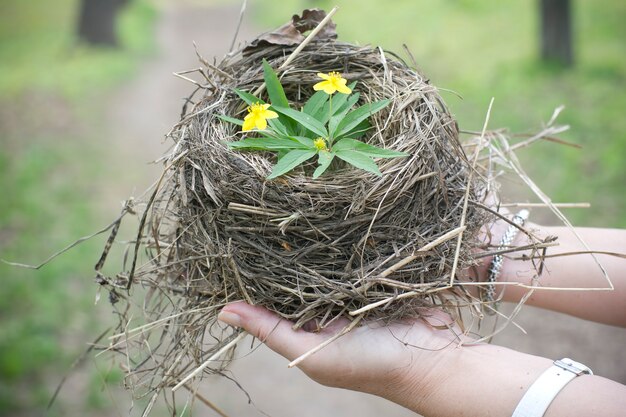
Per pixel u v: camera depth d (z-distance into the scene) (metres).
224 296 0.52
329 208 0.49
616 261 0.55
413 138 0.51
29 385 1.16
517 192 1.60
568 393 0.45
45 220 1.71
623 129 1.89
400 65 0.58
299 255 0.49
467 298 0.54
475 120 2.14
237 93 0.54
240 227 0.50
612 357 1.16
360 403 1.16
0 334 1.26
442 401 0.48
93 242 1.59
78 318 1.32
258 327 0.50
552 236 0.57
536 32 2.94
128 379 0.57
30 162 2.08
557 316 1.27
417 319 0.51
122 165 2.12
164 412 1.11
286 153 0.52
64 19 4.32
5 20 4.37
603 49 2.70
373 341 0.49
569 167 1.71
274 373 1.25
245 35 4.32
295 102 0.58
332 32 0.58
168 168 0.51
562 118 2.04
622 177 1.62
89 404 1.12
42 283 1.41
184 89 3.00
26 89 2.91
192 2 5.72
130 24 4.21
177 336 0.54
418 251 0.48
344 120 0.53
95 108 2.68
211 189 0.50
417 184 0.50
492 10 3.43
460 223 0.50
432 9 3.59
